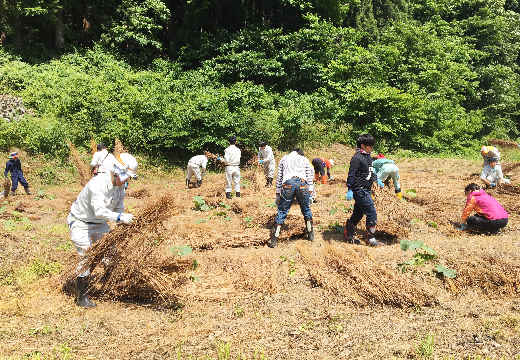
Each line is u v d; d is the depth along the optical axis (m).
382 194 6.96
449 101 22.72
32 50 19.38
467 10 32.94
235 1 24.03
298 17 24.80
